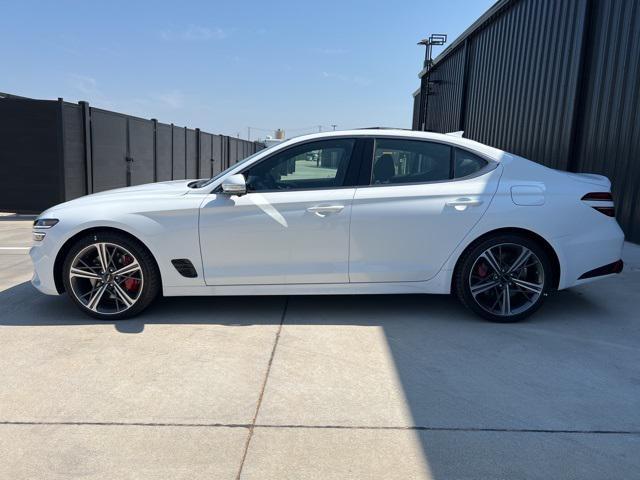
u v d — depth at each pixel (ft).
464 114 57.52
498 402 10.06
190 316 14.80
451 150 14.60
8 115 34.91
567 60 30.22
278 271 14.21
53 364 11.55
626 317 14.93
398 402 10.03
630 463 8.20
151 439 8.76
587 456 8.38
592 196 14.30
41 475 7.83
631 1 24.00
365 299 16.56
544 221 13.97
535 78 35.37
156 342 12.86
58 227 14.08
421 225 14.03
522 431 9.07
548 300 16.49
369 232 14.02
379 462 8.19
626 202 24.40
